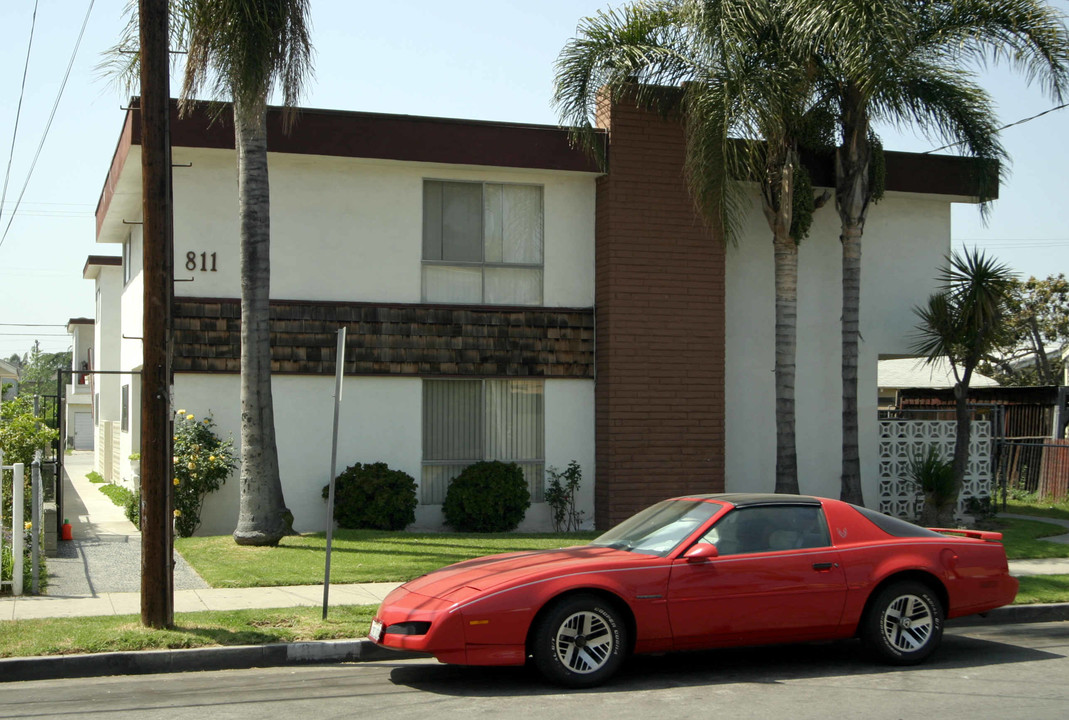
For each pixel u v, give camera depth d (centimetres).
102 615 961
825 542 847
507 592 763
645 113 1703
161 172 918
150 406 910
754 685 789
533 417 1719
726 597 802
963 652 925
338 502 1586
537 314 1702
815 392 1852
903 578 863
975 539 907
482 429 1695
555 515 1708
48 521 1331
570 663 775
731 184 1567
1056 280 4141
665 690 772
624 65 1627
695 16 1504
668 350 1706
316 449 1600
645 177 1702
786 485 1623
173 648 857
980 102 1645
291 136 1555
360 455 1623
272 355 1577
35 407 1930
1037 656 905
